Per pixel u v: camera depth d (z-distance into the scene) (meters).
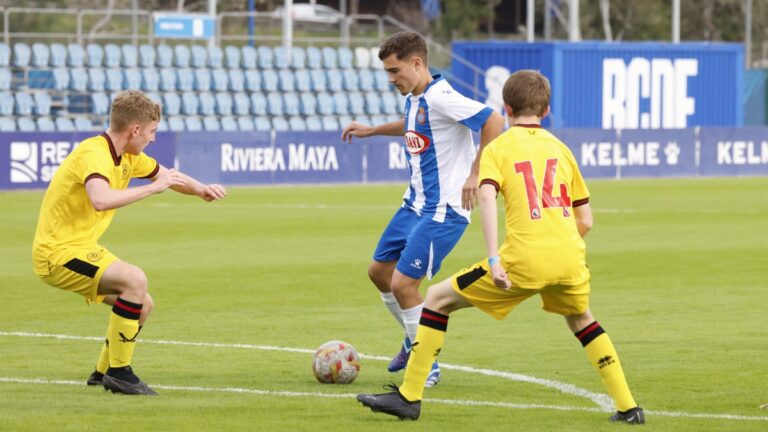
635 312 36.72
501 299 22.00
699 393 25.08
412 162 26.67
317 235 59.84
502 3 169.38
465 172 26.44
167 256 51.41
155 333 33.22
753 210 74.62
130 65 105.75
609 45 117.50
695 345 31.08
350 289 42.00
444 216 26.20
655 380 26.48
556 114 115.31
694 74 122.06
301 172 95.75
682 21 198.00
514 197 21.66
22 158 85.81
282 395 24.73
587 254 51.91
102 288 24.58
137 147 24.95
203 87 107.19
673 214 71.81
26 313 36.88
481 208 21.56
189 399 24.30
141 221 66.94
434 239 26.20
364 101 113.81
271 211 73.12
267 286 42.66
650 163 107.62
